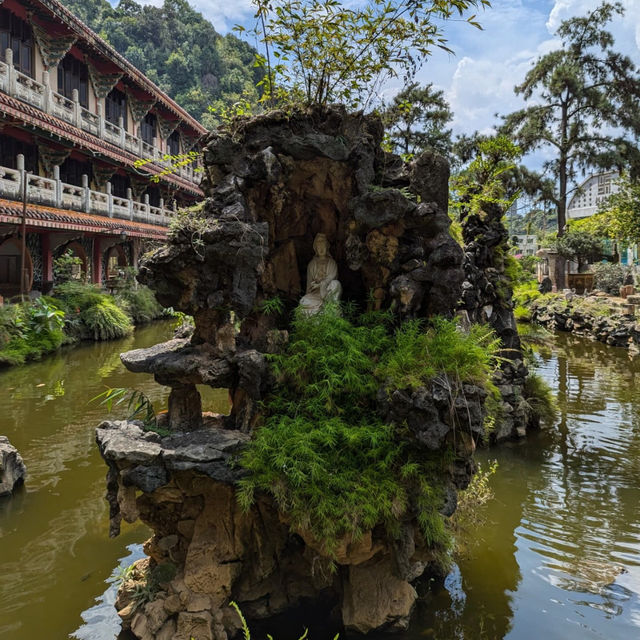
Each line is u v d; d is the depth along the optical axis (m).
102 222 22.53
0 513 8.18
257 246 5.26
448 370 4.98
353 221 5.89
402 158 6.55
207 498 5.58
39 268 22.05
